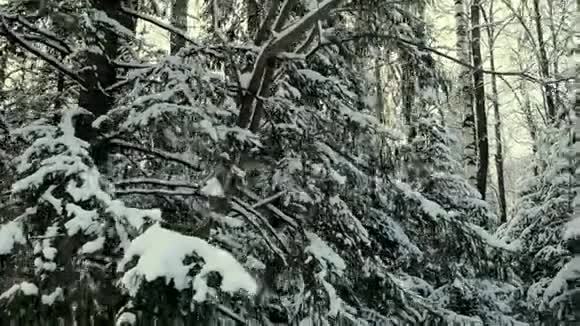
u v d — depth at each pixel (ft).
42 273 13.24
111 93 19.49
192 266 11.23
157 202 19.56
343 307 20.20
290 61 22.09
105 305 13.89
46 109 22.95
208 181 16.49
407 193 27.37
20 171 14.35
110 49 19.66
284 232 21.52
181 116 16.75
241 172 16.97
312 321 19.36
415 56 22.85
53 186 13.67
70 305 13.66
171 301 12.09
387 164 23.77
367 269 23.30
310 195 20.83
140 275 11.02
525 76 21.29
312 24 18.61
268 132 21.36
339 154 22.84
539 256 34.55
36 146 14.64
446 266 30.63
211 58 20.98
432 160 30.86
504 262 28.78
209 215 17.21
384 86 26.40
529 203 39.24
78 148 14.64
